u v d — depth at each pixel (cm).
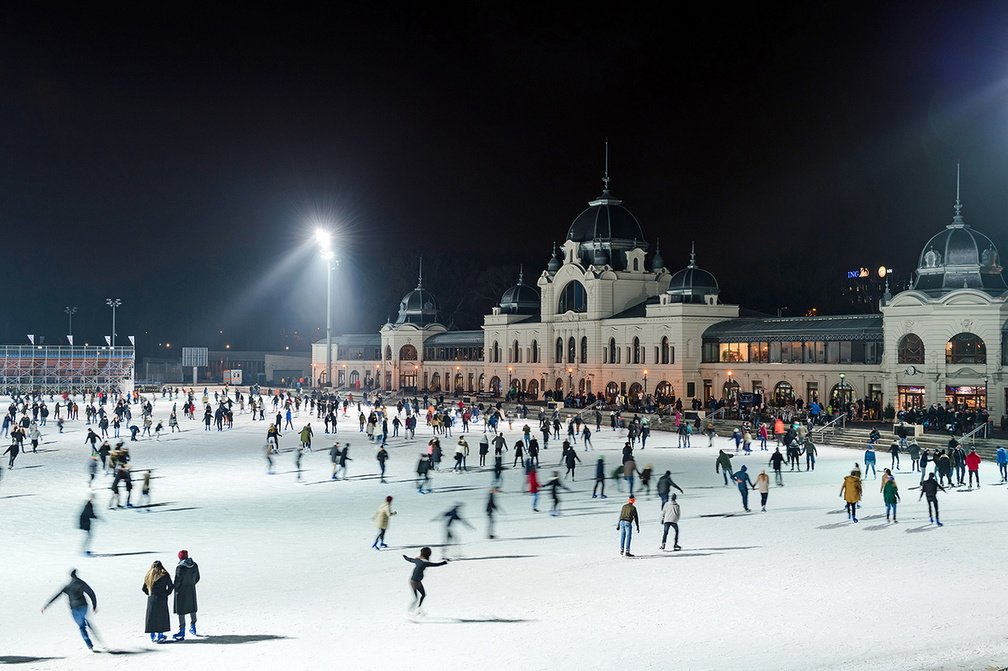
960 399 8331
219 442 8300
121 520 4578
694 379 11325
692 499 4947
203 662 2439
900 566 3334
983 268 8606
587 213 13450
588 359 12725
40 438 8756
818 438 7862
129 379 17288
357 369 17775
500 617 2806
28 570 3575
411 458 6994
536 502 4675
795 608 2822
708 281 11456
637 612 2827
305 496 5262
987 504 4625
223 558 3731
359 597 3089
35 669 2420
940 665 2200
